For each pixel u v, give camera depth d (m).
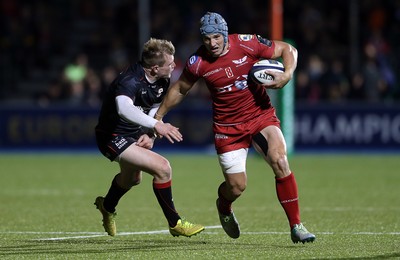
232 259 23.89
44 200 43.91
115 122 27.88
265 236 30.20
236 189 27.67
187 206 40.72
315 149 75.12
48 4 97.12
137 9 92.25
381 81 79.94
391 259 23.44
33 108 78.19
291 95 67.81
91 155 75.25
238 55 26.81
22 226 33.75
